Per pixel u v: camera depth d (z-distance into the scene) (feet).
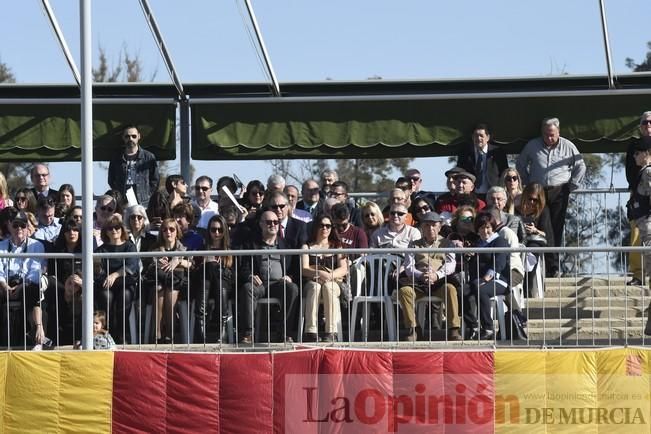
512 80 185.26
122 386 142.31
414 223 168.66
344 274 150.82
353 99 185.47
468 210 156.87
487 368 140.87
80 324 150.30
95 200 184.44
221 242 152.76
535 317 158.51
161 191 164.04
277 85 184.34
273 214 152.46
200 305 149.48
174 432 141.79
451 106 185.26
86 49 144.05
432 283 149.89
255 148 185.78
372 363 141.38
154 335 150.41
